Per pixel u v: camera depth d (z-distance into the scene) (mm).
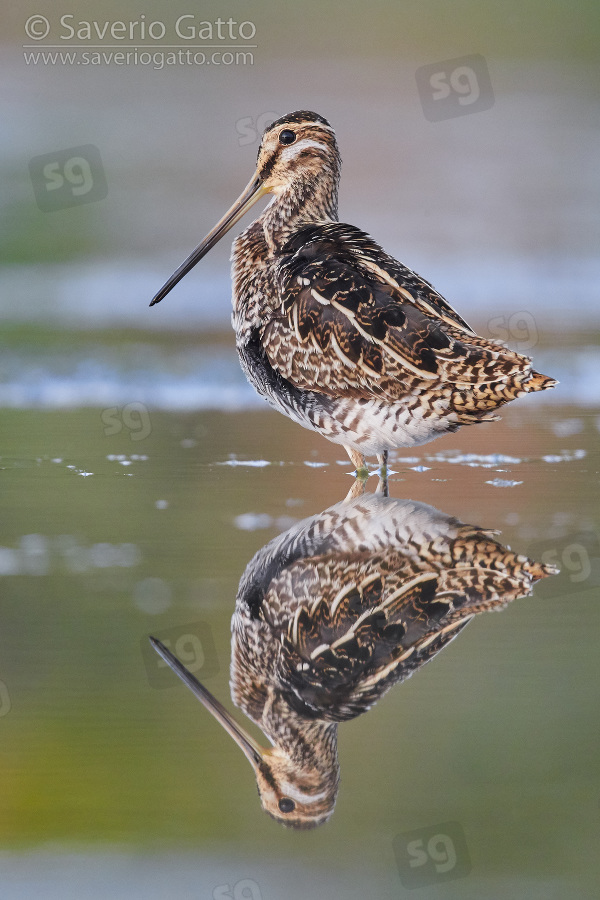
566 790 7246
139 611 9305
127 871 6520
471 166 34969
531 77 44281
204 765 7402
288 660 8633
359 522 11445
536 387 11438
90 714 7910
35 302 23688
